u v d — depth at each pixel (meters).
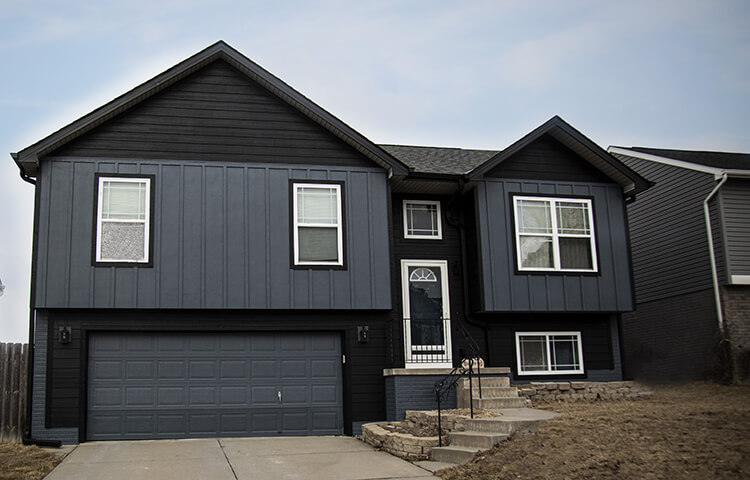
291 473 10.16
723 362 17.44
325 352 14.62
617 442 9.34
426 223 16.59
